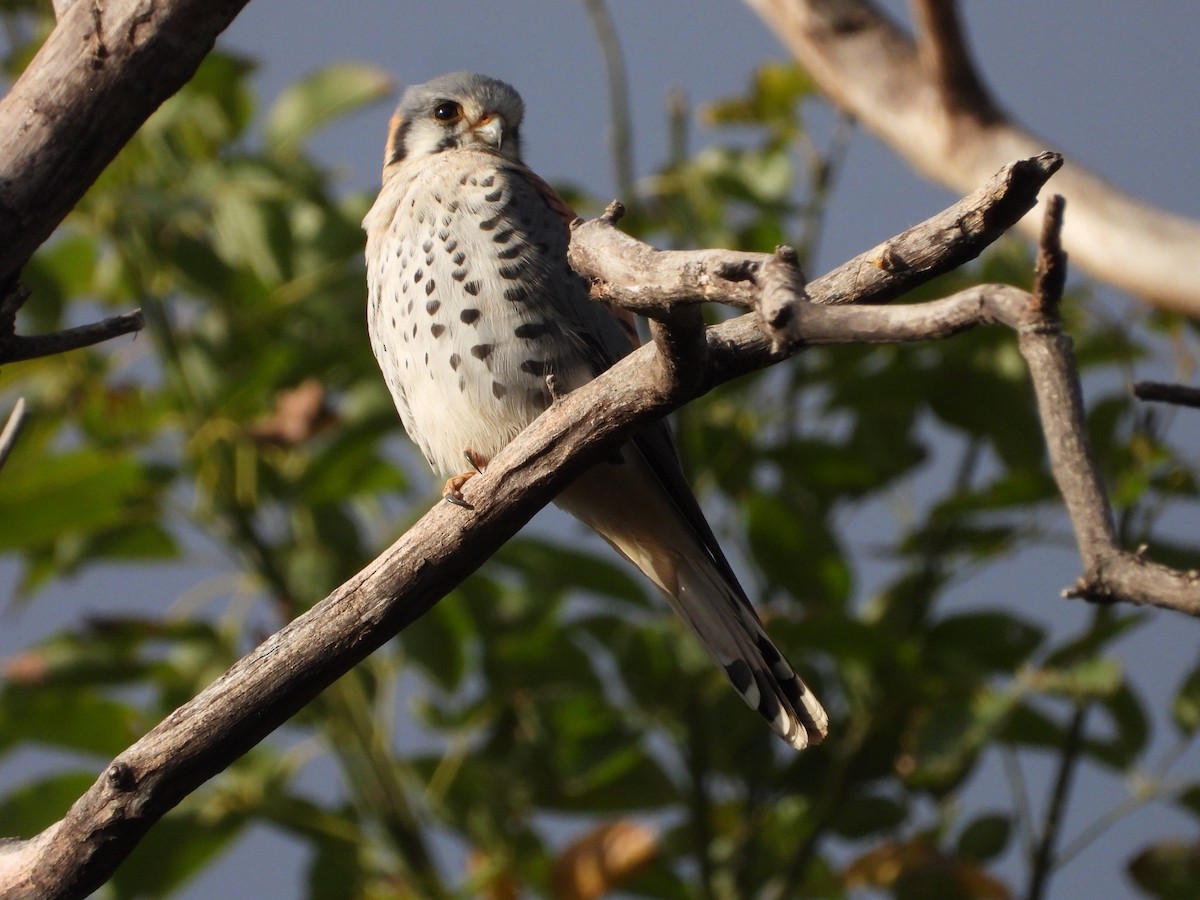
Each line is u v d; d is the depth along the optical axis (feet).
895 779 31.55
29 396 34.24
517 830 32.09
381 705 31.89
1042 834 30.40
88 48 18.75
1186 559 30.30
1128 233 30.99
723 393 33.76
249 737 20.17
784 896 30.22
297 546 33.24
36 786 30.66
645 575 28.66
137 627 31.68
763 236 33.86
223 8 18.95
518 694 31.55
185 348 33.91
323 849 31.60
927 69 34.09
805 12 35.83
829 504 34.76
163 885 31.12
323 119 34.81
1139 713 30.89
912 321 14.69
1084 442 15.60
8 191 18.84
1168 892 30.42
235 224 34.76
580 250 17.83
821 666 32.89
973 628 31.22
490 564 30.78
